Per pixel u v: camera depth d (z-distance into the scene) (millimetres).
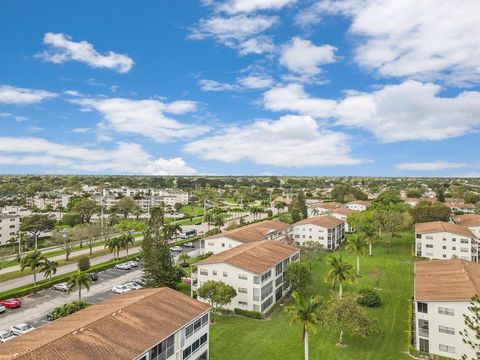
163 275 70125
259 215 185625
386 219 111125
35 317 59469
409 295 69812
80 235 112625
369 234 100125
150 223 72750
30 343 33125
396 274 82938
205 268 66188
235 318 60312
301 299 45281
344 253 105188
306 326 44094
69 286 61688
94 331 35156
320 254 98000
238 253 69938
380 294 70625
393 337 52969
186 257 95688
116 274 86812
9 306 63188
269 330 55438
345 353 48375
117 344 34031
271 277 66688
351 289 73188
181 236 136000
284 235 110938
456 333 46469
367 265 90562
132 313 40000
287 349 49344
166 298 46031
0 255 100750
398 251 104000
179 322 40594
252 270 61781
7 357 30016
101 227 130250
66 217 152500
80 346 32562
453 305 46781
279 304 67125
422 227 102625
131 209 191375
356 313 49562
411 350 48312
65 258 101500
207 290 58969
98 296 70312
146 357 35344
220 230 128375
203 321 45625
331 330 55094
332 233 112875
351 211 145375
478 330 32469
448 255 93938
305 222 113500
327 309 52062
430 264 64312
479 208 163500
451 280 53844
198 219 186625
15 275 82500
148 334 36750
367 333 50062
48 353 30703
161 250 71188
